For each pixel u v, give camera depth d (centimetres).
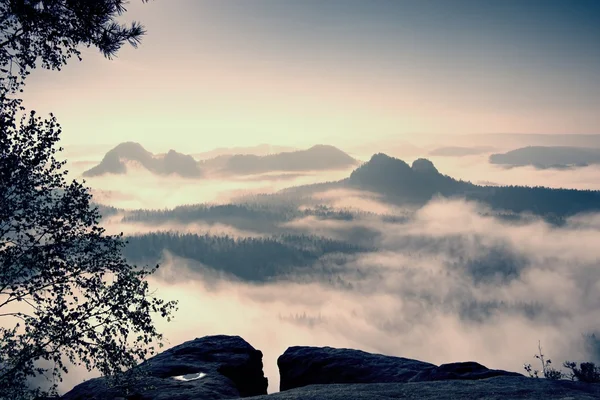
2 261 808
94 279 868
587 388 789
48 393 891
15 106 866
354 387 887
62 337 840
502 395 736
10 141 843
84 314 855
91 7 877
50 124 883
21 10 840
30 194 861
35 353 838
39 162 866
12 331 846
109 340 859
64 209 863
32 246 848
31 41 891
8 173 809
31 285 838
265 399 866
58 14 903
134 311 868
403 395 783
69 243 862
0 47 868
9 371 816
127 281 876
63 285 859
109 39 916
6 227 823
